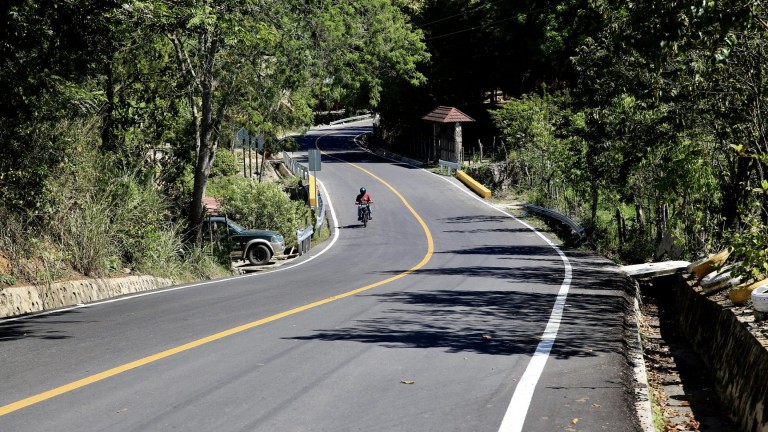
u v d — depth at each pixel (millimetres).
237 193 61562
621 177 43125
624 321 20453
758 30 26172
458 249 52031
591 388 12555
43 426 10070
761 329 14852
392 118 135750
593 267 37250
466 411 11055
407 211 78625
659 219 49438
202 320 19891
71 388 12156
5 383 12680
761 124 28531
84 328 18906
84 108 30141
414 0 143375
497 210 77688
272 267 46469
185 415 10633
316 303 23266
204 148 43281
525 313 21516
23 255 25875
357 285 29859
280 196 61812
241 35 31594
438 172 107125
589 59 40812
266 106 48062
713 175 37125
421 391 12195
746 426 12766
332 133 171375
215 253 44812
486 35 121312
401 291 27281
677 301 26812
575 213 64312
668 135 38875
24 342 16828
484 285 29484
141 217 35250
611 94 40531
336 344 16172
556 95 90188
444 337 17250
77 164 31172
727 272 21281
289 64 46375
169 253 36438
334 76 62406
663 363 19125
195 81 42219
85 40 23875
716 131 33188
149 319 20344
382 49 98125
